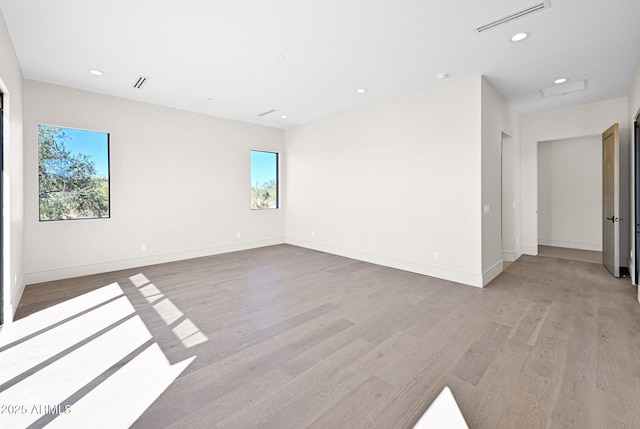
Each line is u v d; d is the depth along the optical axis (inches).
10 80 113.8
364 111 206.2
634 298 134.6
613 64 136.3
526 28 107.3
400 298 137.6
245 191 251.4
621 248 181.6
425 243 175.6
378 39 115.1
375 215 202.5
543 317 115.3
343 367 83.7
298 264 202.5
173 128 208.4
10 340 98.8
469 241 156.4
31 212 156.6
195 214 221.6
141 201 195.3
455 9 96.2
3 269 110.3
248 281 164.2
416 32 110.3
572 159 246.8
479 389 73.8
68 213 169.9
